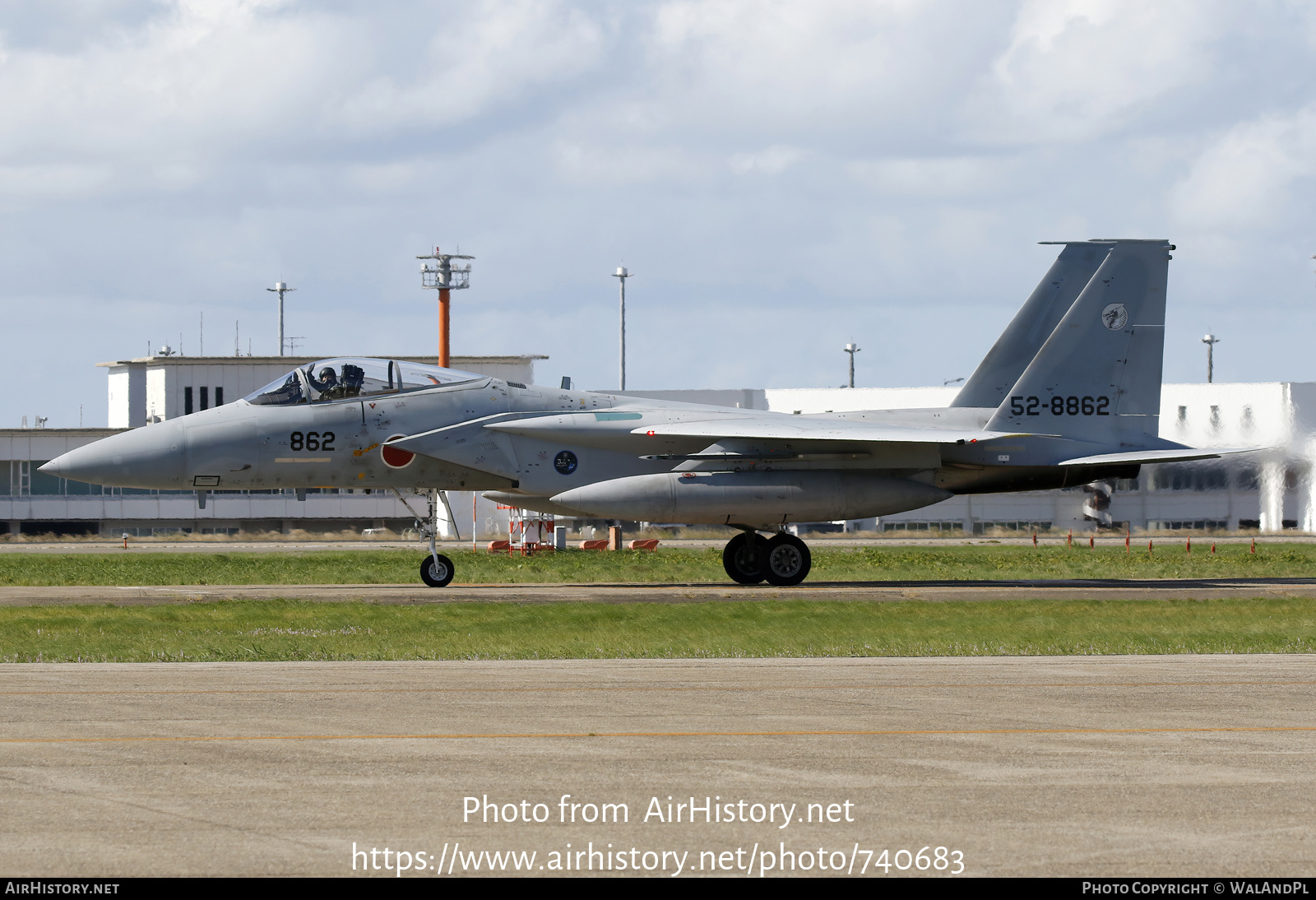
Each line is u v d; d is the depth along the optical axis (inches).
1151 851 1012.5
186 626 2755.9
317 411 3799.2
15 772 1262.3
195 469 3747.5
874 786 1219.2
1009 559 6131.9
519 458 3863.2
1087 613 3088.1
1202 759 1343.5
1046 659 2262.6
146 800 1155.3
